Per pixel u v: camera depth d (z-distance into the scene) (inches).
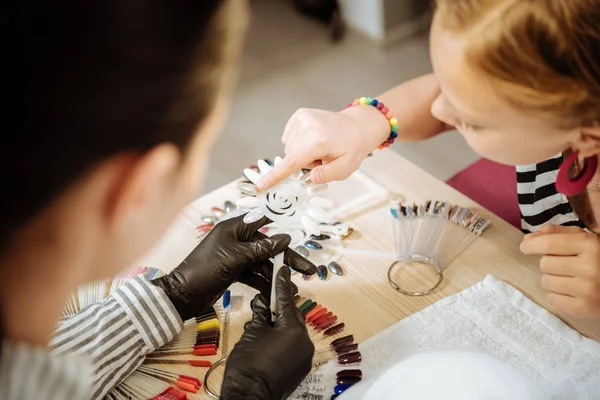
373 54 96.3
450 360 24.0
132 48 12.9
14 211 13.6
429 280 31.3
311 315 29.8
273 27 104.4
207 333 29.3
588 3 19.7
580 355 27.0
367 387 25.2
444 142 79.4
